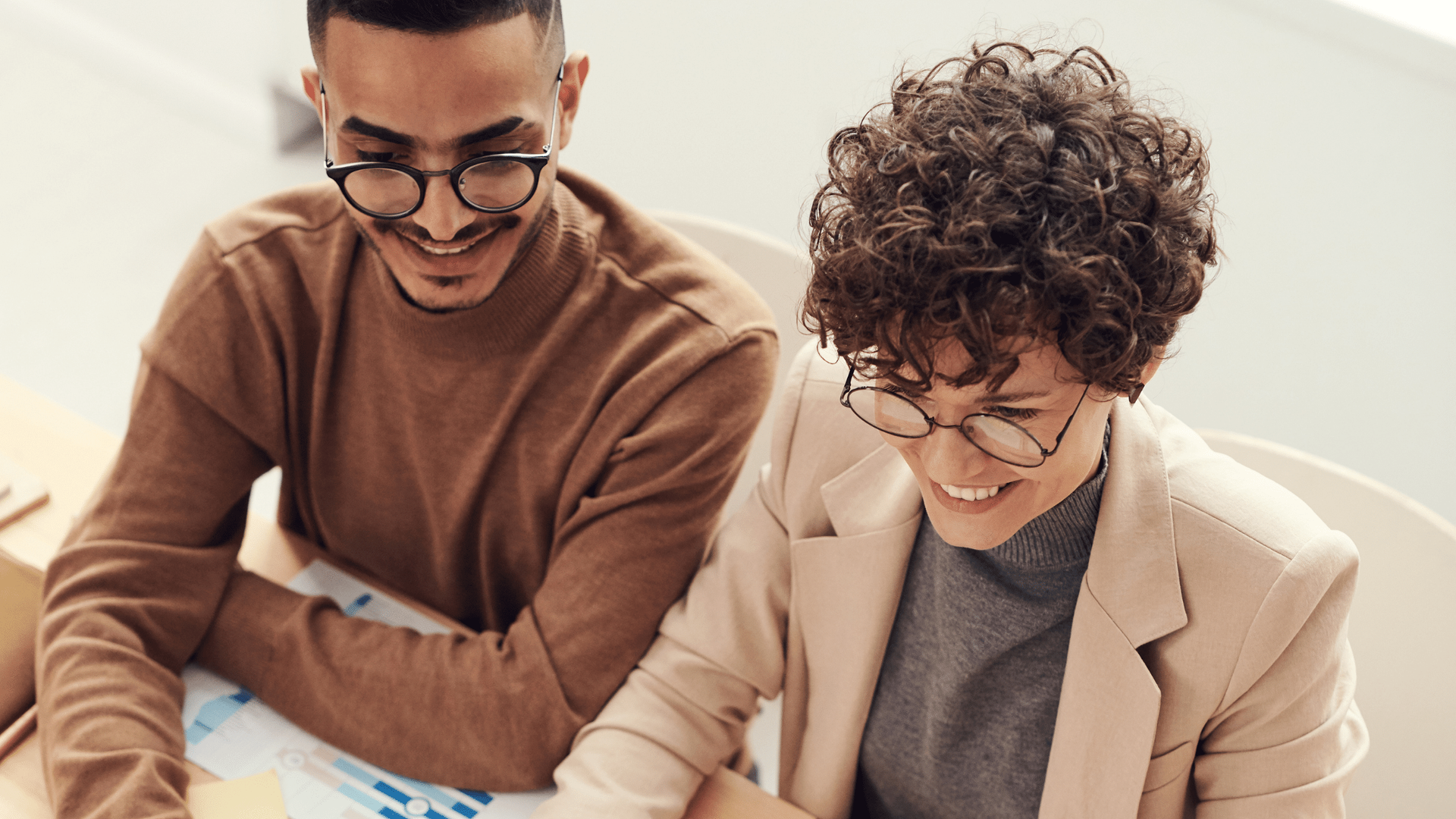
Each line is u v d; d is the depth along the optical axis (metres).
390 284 1.16
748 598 1.19
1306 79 1.97
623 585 1.19
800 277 1.56
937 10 2.21
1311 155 2.02
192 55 3.25
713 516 1.23
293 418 1.30
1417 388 2.04
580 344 1.20
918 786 1.20
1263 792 0.99
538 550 1.31
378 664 1.18
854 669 1.15
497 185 1.02
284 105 3.20
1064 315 0.72
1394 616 1.22
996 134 0.74
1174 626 0.96
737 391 1.19
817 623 1.16
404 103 0.96
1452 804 1.19
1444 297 1.97
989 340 0.71
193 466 1.25
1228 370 2.20
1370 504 1.23
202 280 1.23
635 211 1.23
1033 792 1.12
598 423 1.20
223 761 1.14
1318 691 0.96
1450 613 1.18
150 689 1.15
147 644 1.19
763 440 1.65
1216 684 0.97
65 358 2.61
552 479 1.25
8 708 1.21
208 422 1.26
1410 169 1.94
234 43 3.15
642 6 2.46
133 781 1.06
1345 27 1.90
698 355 1.17
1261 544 0.93
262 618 1.23
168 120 3.30
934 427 0.81
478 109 0.97
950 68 1.14
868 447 1.11
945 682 1.11
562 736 1.17
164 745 1.12
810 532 1.15
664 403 1.18
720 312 1.19
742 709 1.20
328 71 0.97
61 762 1.08
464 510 1.29
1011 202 0.71
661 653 1.19
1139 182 0.73
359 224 1.07
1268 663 0.94
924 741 1.17
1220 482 0.97
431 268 1.08
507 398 1.21
